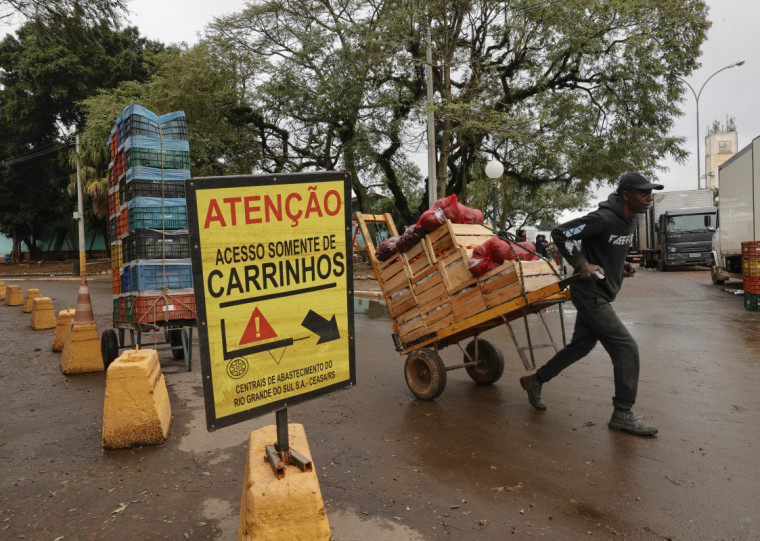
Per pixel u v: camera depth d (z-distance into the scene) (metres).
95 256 49.09
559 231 4.21
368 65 19.84
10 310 16.53
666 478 3.49
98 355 7.23
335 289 2.64
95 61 36.09
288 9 22.31
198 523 3.09
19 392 6.17
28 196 41.91
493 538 2.85
